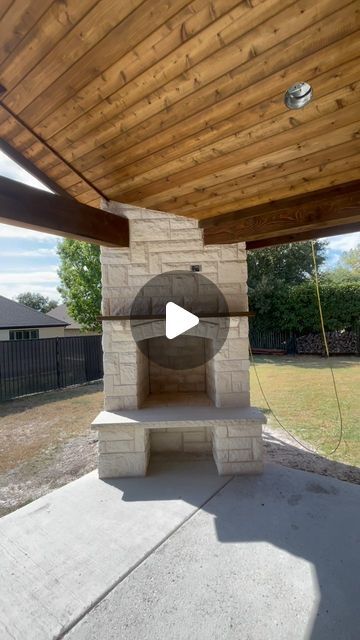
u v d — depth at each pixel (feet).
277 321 51.96
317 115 7.13
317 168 8.77
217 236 11.89
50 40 6.34
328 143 7.87
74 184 11.08
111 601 6.09
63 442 15.88
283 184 9.64
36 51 6.61
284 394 23.47
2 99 7.93
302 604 5.92
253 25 5.64
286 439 14.80
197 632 5.43
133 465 11.34
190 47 6.16
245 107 7.19
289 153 8.37
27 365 28.50
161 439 13.57
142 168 9.75
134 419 10.90
